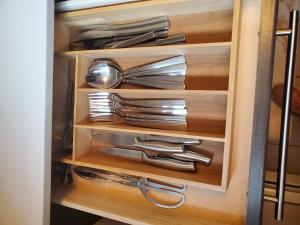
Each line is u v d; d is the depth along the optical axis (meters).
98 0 0.79
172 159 0.84
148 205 0.90
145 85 0.88
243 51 0.73
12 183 0.88
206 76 0.84
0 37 0.87
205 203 0.81
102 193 0.97
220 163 0.83
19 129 0.85
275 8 0.57
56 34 0.93
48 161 0.83
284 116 0.57
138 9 0.80
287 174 0.72
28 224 0.85
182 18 0.86
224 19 0.81
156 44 0.83
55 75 0.95
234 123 0.75
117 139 0.96
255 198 0.60
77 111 0.90
